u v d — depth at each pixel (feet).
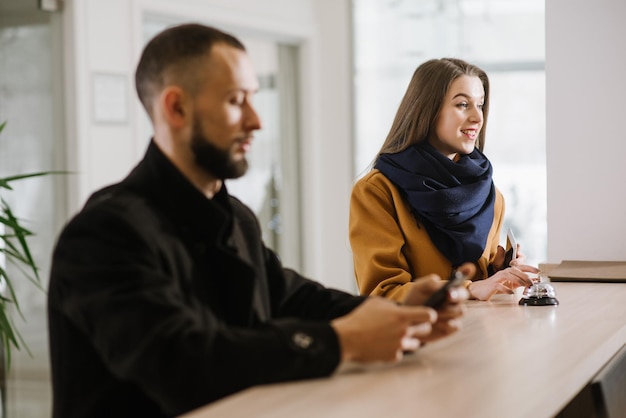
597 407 4.75
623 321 6.57
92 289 4.67
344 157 24.31
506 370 4.88
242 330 4.67
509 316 6.90
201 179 5.42
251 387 4.47
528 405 4.13
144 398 4.95
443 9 23.48
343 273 24.38
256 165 22.98
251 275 5.36
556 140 11.23
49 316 5.08
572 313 7.02
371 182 9.29
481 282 7.95
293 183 24.14
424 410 4.02
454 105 9.22
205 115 5.19
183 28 5.32
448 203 9.04
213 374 4.44
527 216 22.72
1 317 11.90
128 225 4.87
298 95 24.16
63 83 16.92
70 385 4.97
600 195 11.08
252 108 5.32
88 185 17.02
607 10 10.93
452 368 4.92
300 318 6.10
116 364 4.59
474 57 23.17
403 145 9.39
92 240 4.79
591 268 9.97
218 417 3.91
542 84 22.53
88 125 17.04
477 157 9.70
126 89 17.93
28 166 16.52
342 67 24.22
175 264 5.08
